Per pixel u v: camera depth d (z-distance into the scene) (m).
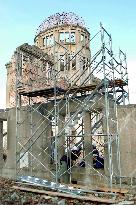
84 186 15.16
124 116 15.13
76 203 11.41
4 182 16.70
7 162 19.48
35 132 17.28
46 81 23.31
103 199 11.58
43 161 17.70
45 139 17.95
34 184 15.83
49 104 18.19
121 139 15.03
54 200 11.68
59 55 33.34
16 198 12.07
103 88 16.03
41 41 41.66
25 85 21.19
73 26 41.53
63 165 16.94
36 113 18.64
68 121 15.99
